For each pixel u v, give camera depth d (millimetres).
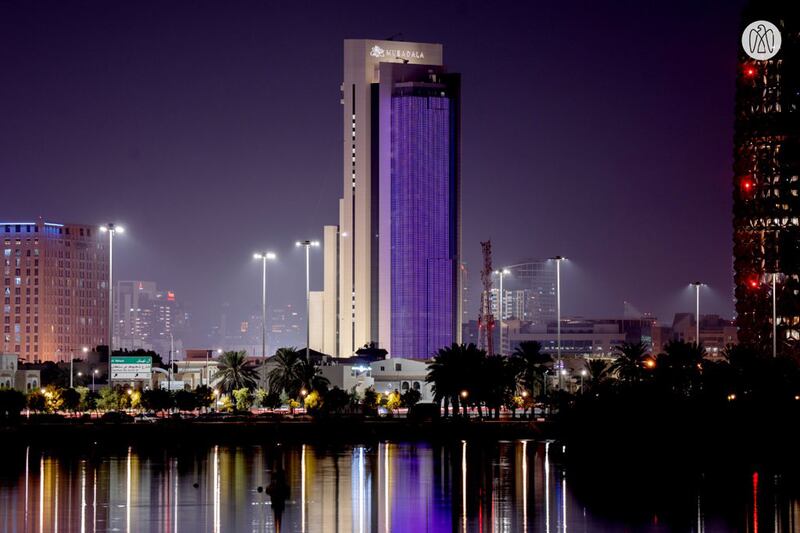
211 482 151750
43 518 123375
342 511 128375
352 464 176750
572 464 176875
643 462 180625
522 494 141500
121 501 134750
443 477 159000
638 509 129875
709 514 126438
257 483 151000
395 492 143250
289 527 118625
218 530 116938
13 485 148875
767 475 162500
